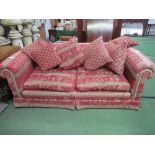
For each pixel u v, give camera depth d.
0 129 1.89
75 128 1.89
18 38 3.17
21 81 2.07
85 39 3.73
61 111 2.15
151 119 1.99
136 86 1.96
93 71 2.29
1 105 2.26
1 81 2.40
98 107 2.16
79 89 2.03
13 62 2.00
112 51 2.21
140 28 7.12
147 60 1.99
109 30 3.46
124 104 2.12
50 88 2.03
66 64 2.37
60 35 4.51
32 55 2.31
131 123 1.94
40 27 4.61
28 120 2.01
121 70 2.15
